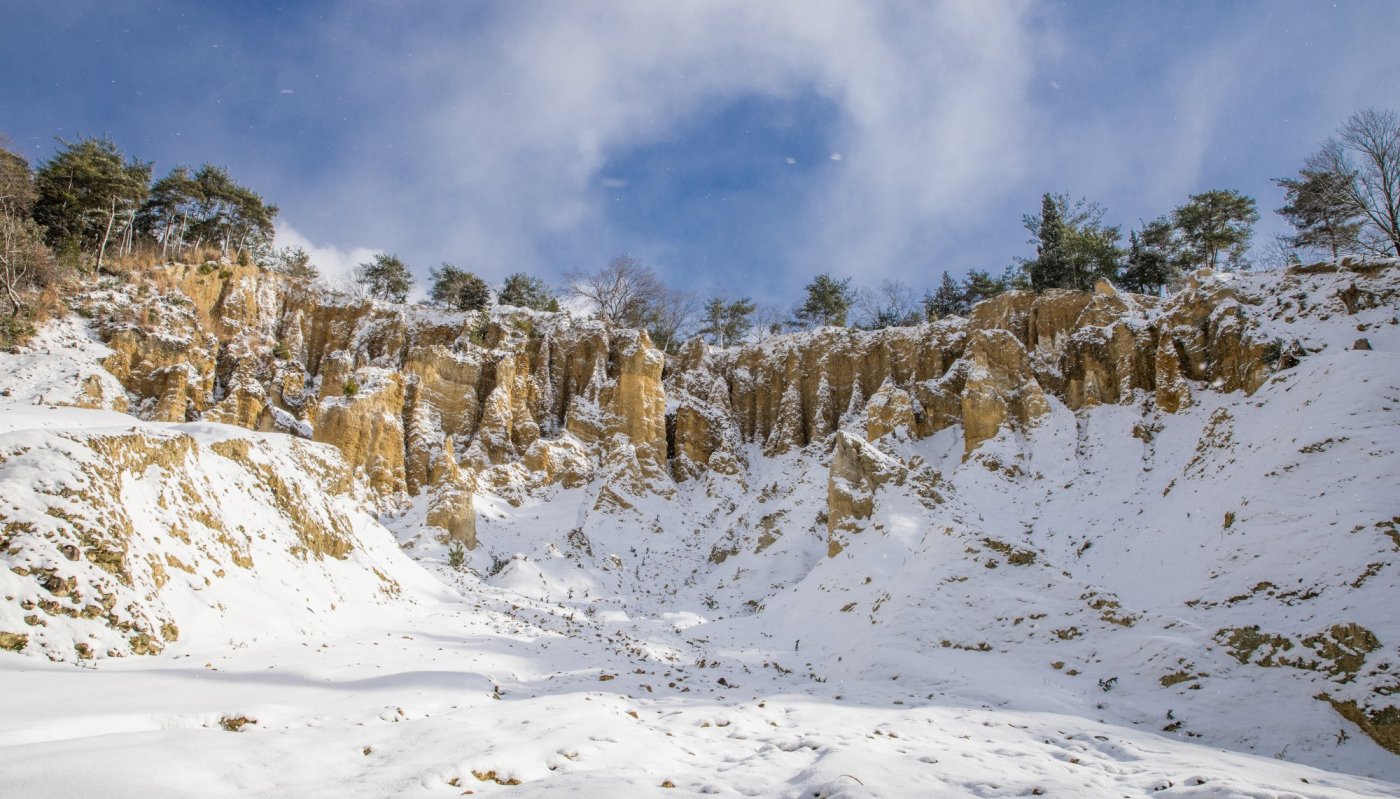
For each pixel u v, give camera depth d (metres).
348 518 24.53
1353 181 42.00
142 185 48.94
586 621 26.83
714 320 73.94
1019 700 13.94
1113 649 15.88
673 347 70.50
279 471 21.23
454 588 27.92
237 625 15.06
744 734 10.58
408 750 7.88
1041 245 55.66
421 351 45.50
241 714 8.94
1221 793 7.63
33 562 11.69
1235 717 12.80
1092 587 17.94
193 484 17.11
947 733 11.34
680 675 17.48
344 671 12.88
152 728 8.17
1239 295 34.62
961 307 68.25
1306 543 18.53
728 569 36.81
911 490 31.95
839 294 70.25
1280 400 25.97
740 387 55.94
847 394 52.19
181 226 58.91
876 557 27.59
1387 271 31.31
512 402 47.38
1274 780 8.89
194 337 40.25
